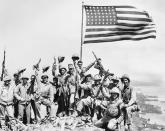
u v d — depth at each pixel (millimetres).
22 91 23953
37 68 24656
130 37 25766
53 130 22281
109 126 20281
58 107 24703
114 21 25750
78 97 24500
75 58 24844
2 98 23000
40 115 24500
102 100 24812
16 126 22875
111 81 25109
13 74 24125
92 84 24938
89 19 25828
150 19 25609
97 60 25250
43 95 24594
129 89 22312
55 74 24938
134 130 22109
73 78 24703
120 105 20688
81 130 22094
